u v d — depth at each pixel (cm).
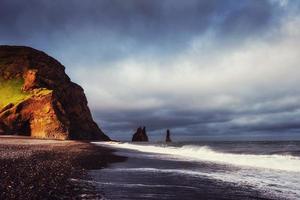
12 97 8925
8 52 10912
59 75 10600
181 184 1555
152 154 3788
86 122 10606
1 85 9719
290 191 1399
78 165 2178
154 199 1216
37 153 2848
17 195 1102
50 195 1149
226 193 1348
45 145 4406
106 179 1638
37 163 2066
